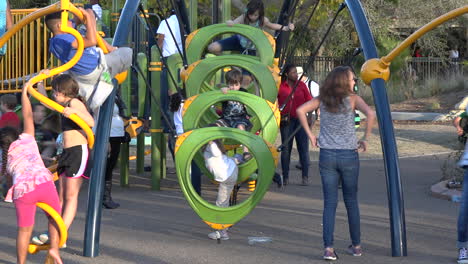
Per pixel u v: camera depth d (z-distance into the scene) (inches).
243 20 365.7
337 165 245.9
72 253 254.7
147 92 452.4
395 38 938.1
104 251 258.4
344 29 900.6
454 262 244.1
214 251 259.1
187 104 303.1
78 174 241.8
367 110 243.6
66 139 242.8
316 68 936.9
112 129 349.1
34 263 241.9
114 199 380.8
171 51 470.3
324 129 248.2
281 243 273.3
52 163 376.2
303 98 420.5
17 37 454.6
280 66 382.3
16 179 216.5
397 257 251.4
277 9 724.0
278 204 363.3
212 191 413.4
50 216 226.1
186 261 243.8
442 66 1042.1
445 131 699.4
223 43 380.5
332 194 247.1
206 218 274.7
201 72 324.5
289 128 422.9
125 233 290.4
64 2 231.8
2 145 219.6
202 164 292.5
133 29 473.4
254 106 302.2
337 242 275.3
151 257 249.8
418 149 599.5
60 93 236.5
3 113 383.2
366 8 879.7
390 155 265.3
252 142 278.8
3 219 316.2
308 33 877.2
